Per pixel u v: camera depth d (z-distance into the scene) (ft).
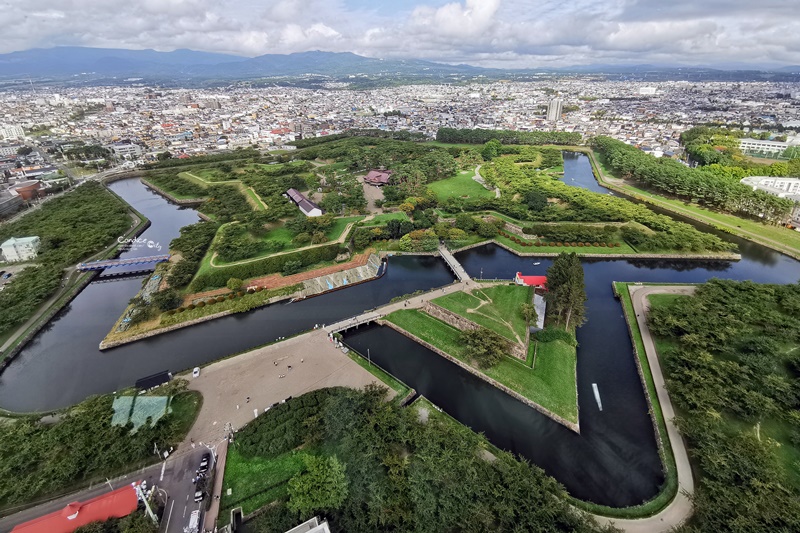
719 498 277.85
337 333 514.27
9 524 290.76
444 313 524.52
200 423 375.25
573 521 266.98
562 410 391.24
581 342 501.15
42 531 270.26
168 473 325.21
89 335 543.39
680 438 355.97
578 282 476.54
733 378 388.78
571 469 342.23
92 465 321.93
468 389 429.38
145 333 526.16
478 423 387.14
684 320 476.13
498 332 472.44
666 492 310.86
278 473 325.62
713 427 342.44
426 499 281.33
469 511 272.51
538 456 353.72
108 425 358.43
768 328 454.40
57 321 578.66
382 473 306.14
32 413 408.26
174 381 414.21
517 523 267.59
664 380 422.00
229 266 643.45
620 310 569.64
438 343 489.26
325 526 268.41
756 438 327.26
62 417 376.27
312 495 284.41
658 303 552.41
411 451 332.39
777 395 364.99
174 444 345.51
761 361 402.52
